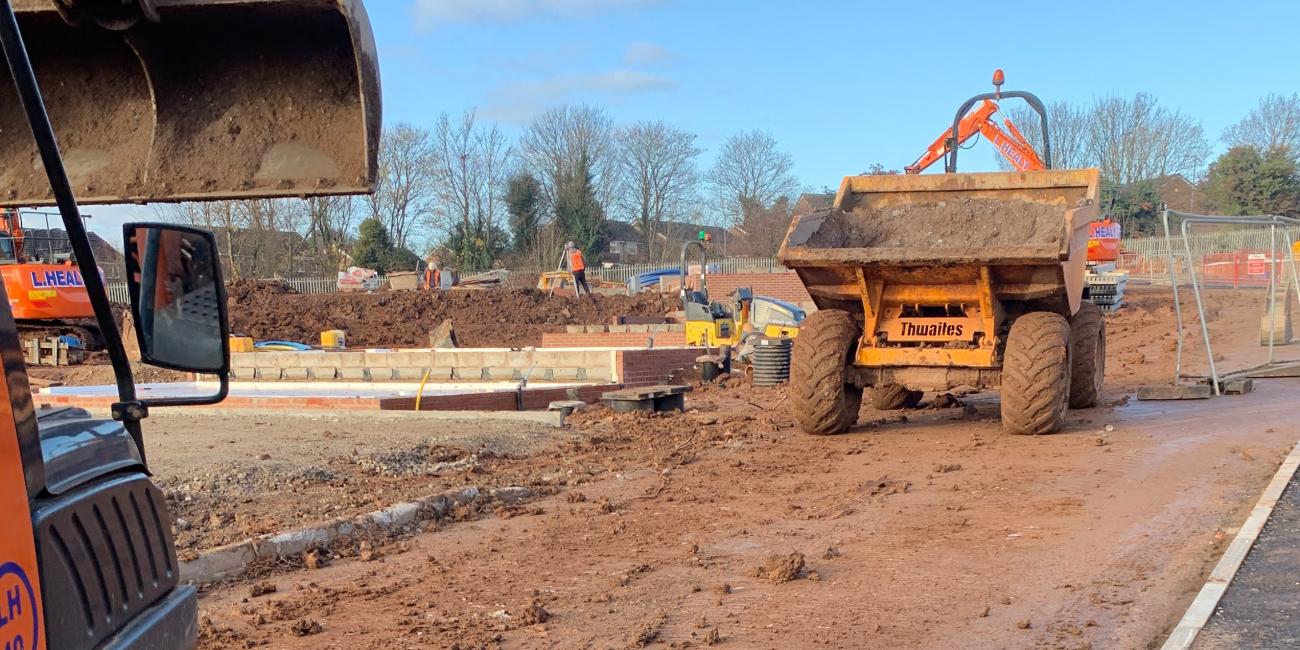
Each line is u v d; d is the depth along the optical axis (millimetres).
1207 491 7605
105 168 3488
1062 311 11375
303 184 3367
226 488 8312
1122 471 8461
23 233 22266
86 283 2807
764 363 17703
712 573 6117
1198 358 17672
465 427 11977
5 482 2061
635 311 36594
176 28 3344
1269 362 15844
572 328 28531
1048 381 10188
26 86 2449
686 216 72562
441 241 63062
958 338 11047
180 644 2854
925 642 4793
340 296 36594
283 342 26406
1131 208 65750
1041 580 5688
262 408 13938
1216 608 4973
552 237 63500
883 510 7566
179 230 3107
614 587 5887
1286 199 62125
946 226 11562
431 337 29516
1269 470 8172
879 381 11227
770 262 51188
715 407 14844
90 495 2457
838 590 5660
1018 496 7785
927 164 27359
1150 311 28375
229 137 3445
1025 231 11086
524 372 18312
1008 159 26531
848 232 11852
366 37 3256
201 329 3137
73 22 3270
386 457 9750
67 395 15109
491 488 8625
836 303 12109
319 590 5988
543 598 5715
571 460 10320
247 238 51625
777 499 8164
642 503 8234
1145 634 4805
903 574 5914
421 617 5422
